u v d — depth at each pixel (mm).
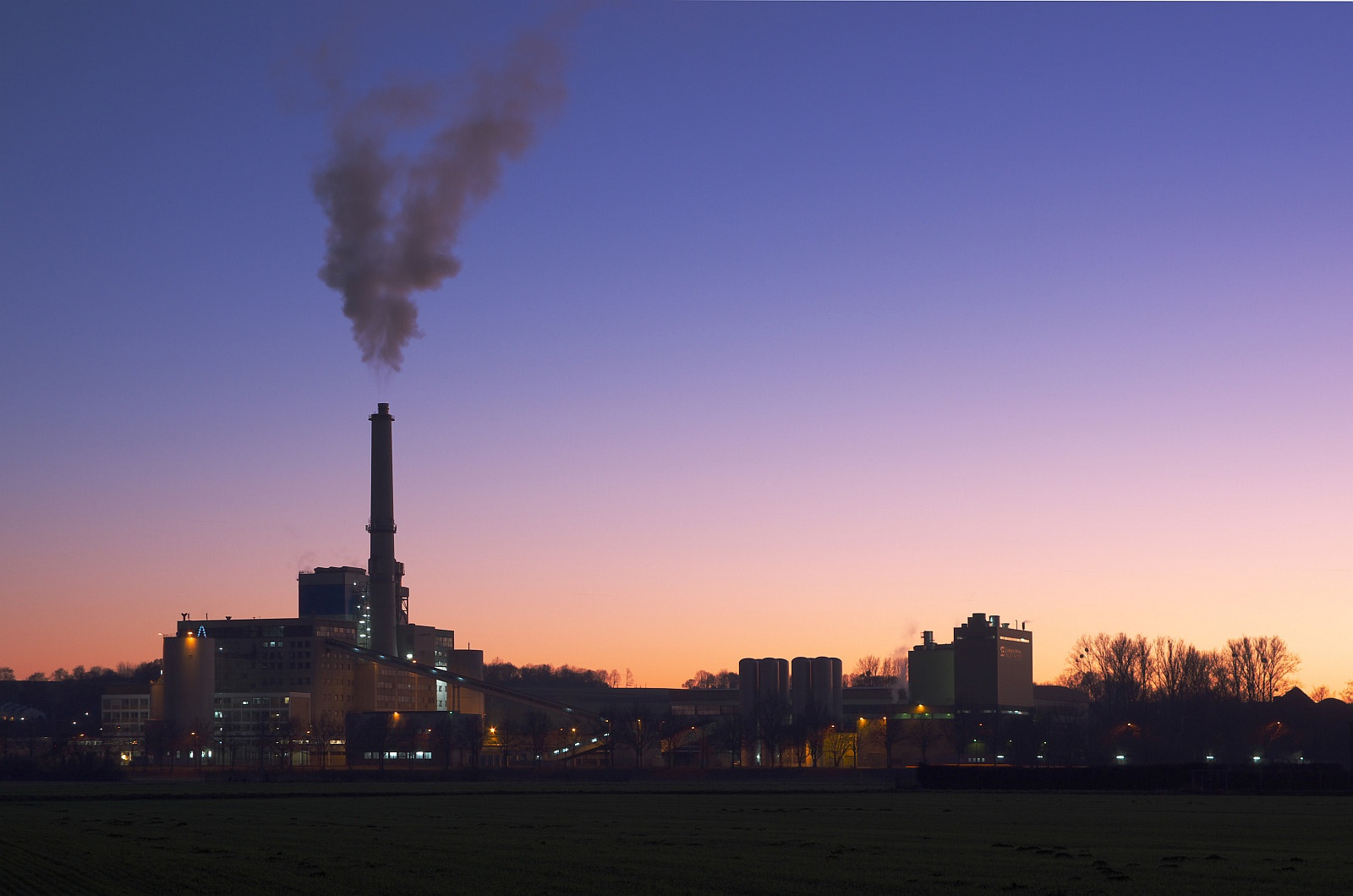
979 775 186500
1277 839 89938
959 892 59438
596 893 58938
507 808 133375
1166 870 68812
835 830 98500
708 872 67188
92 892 61812
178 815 122250
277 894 59719
